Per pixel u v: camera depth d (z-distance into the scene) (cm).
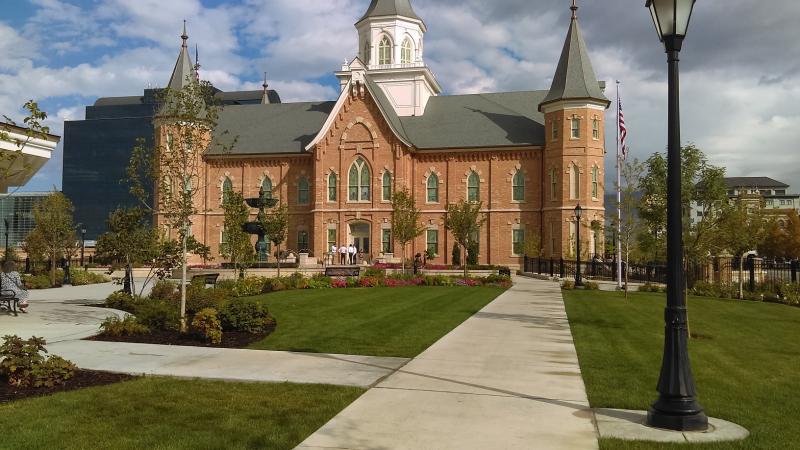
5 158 1155
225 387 980
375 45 6625
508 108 6134
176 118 1681
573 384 1025
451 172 5803
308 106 6631
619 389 994
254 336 1521
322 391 956
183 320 1545
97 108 16350
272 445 700
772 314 2306
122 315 1936
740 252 3319
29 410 824
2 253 5981
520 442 724
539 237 5525
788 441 742
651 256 4356
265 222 4381
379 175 5712
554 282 3988
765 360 1311
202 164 6072
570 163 5319
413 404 886
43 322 1747
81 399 890
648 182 2691
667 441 736
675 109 838
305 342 1437
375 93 5722
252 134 6312
